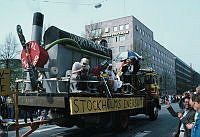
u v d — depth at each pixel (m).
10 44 25.20
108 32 64.12
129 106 9.06
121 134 8.98
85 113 6.23
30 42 7.35
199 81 122.56
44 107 6.66
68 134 8.97
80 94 6.16
